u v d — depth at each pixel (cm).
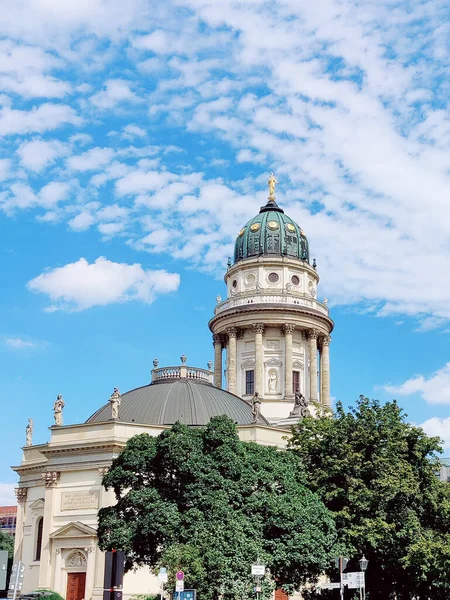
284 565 5741
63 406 8619
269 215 12625
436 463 7100
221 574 5325
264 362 11669
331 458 6700
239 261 12319
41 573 7825
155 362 10056
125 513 5891
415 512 6738
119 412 8744
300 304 11869
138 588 7331
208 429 6106
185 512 5666
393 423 7000
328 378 12025
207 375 9762
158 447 5922
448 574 6656
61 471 8081
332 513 6297
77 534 7712
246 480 5953
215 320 12075
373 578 6800
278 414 11144
